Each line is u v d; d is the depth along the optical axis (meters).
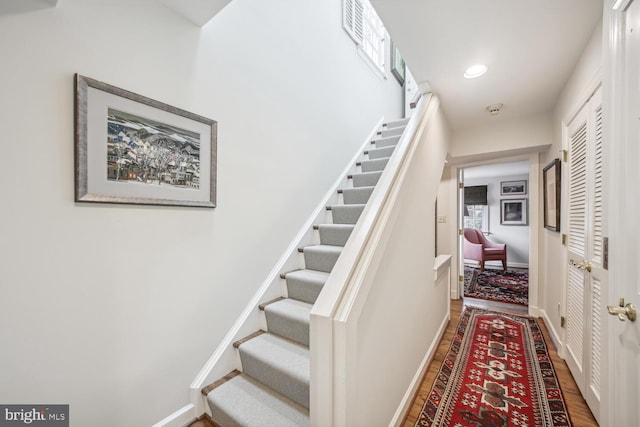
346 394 0.89
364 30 3.53
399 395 1.46
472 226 6.54
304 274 2.03
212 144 1.57
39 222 0.99
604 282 1.13
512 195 6.03
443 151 2.45
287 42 2.19
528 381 1.82
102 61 1.15
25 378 0.98
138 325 1.27
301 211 2.33
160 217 1.35
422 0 1.25
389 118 4.17
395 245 1.36
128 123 1.22
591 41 1.47
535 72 1.83
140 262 1.28
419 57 1.67
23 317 0.97
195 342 1.51
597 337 1.45
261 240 1.93
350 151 3.11
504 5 1.26
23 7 0.95
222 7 1.38
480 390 1.74
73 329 1.08
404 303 1.51
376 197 1.33
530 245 2.98
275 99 2.06
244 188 1.80
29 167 0.97
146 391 1.30
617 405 1.00
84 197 1.08
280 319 1.74
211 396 1.44
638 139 0.88
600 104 1.40
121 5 1.21
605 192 1.09
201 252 1.54
